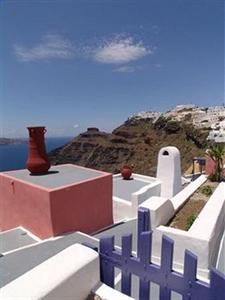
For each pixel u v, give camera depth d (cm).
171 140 7519
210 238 443
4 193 860
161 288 305
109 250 332
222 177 1088
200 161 1705
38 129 863
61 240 663
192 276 280
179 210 685
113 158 8775
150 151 7750
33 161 866
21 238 722
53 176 843
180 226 582
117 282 425
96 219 802
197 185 952
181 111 8944
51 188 696
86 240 664
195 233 457
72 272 254
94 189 793
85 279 271
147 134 8681
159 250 479
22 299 211
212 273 265
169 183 1212
